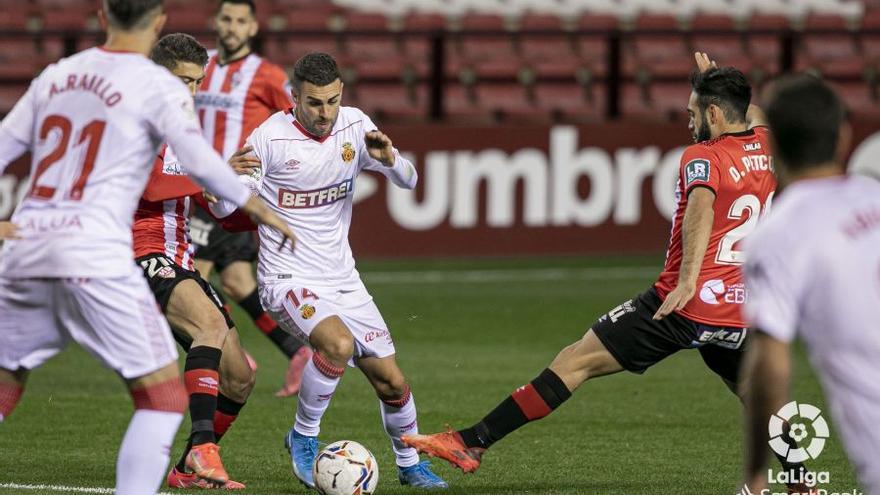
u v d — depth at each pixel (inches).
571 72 2372.0
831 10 2795.3
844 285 459.2
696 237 722.8
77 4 2422.5
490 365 1315.2
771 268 463.2
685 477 850.8
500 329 1536.7
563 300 1737.2
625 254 2098.9
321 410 808.3
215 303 823.7
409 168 844.6
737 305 751.7
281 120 821.2
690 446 956.0
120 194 601.9
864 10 2795.3
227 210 805.2
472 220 2052.2
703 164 736.3
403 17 2504.9
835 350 466.3
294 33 2046.0
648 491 807.7
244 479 839.1
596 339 772.6
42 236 596.4
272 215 615.8
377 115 2247.8
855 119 2160.4
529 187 2065.7
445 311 1653.5
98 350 610.2
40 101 613.9
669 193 2107.5
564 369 772.0
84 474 834.2
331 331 792.9
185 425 1019.9
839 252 459.2
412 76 2333.9
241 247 1178.6
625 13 2726.4
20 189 1863.9
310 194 816.3
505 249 2064.5
